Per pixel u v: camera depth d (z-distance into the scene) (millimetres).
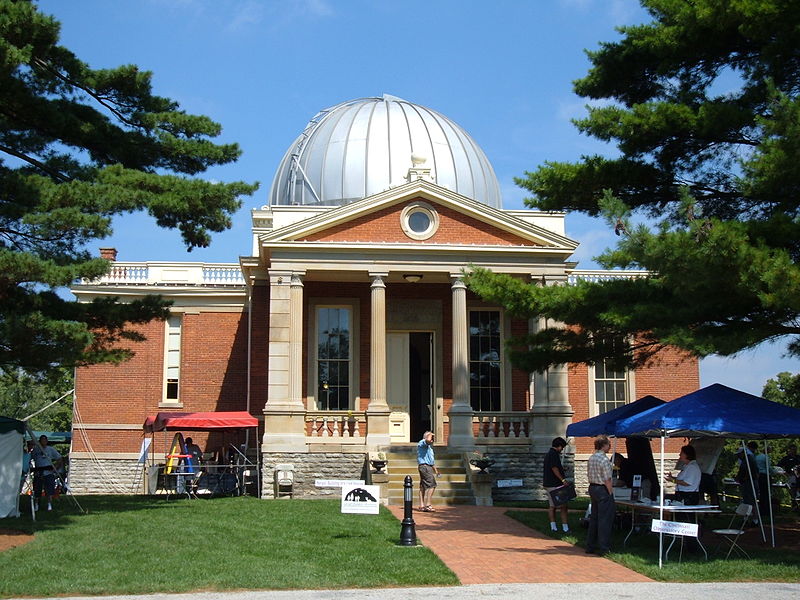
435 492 25047
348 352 30266
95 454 33000
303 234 27875
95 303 20453
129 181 19672
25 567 13672
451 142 36906
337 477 26984
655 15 19109
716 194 18875
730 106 16891
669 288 16203
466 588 12312
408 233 28312
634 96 19969
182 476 27188
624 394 33438
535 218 31078
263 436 27609
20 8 18312
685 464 16578
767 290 14039
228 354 33969
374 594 11867
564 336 18703
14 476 20312
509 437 28125
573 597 11594
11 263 17031
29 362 18891
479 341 30828
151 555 14789
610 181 18734
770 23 15992
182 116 21672
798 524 19391
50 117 19672
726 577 13008
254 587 12305
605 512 15336
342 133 36188
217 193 20391
